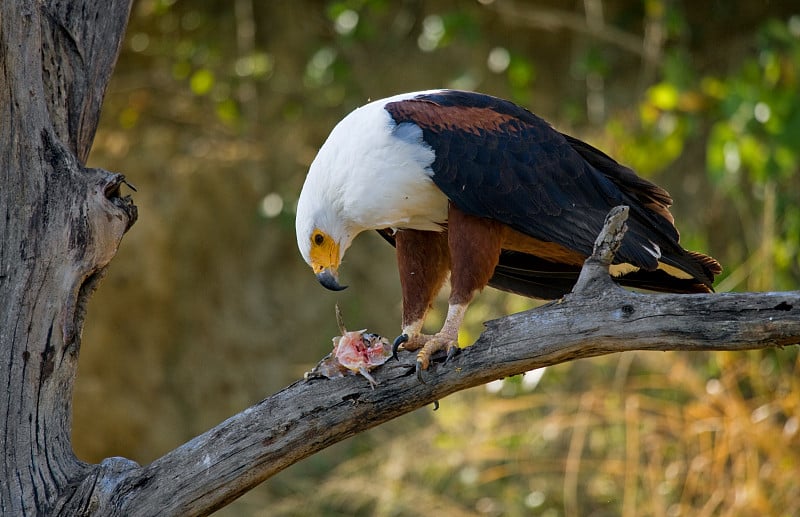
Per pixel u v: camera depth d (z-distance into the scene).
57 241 5.74
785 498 10.41
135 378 14.34
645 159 12.85
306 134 15.58
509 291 7.46
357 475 12.26
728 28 15.58
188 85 16.14
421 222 6.60
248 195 14.96
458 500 12.18
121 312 14.28
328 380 5.54
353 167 6.30
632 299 5.08
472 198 6.30
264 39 16.62
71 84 6.04
